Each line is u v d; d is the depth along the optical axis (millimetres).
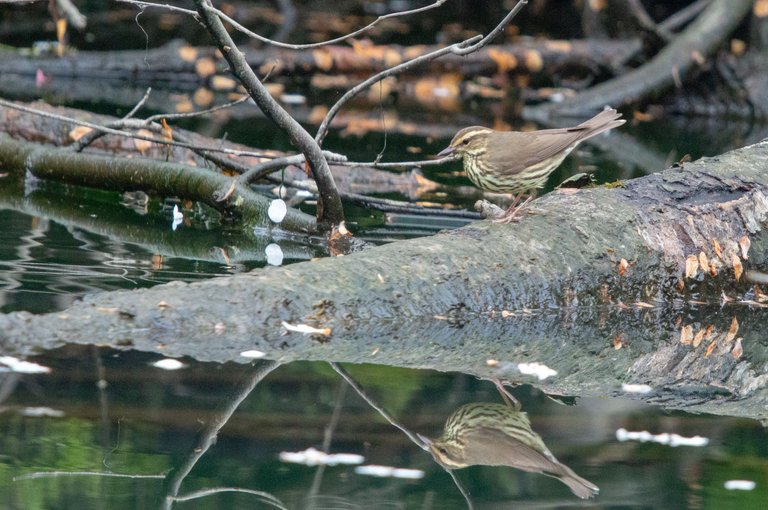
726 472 6711
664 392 8352
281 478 6422
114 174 14258
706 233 11203
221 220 13422
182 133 16875
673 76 25500
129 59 26719
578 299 10391
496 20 37969
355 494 6234
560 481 6539
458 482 6461
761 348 9672
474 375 8484
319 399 7695
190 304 8781
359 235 13000
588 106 25312
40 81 25281
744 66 26469
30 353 8070
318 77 27609
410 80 28531
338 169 16734
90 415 7113
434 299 9641
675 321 10453
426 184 16641
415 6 39844
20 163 15289
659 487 6422
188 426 7070
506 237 10430
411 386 8109
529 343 9430
